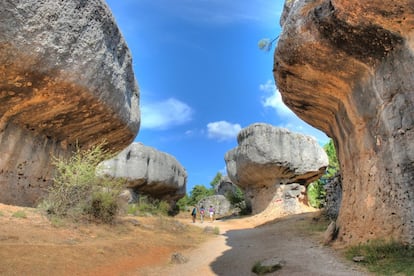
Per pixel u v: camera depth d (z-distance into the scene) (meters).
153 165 31.47
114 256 8.59
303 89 10.56
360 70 8.55
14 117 10.54
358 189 9.37
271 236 14.88
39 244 7.80
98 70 10.57
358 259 7.36
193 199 55.16
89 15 10.05
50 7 8.88
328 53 8.52
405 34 7.16
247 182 29.34
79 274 6.79
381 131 8.22
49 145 12.34
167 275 7.81
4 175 10.53
